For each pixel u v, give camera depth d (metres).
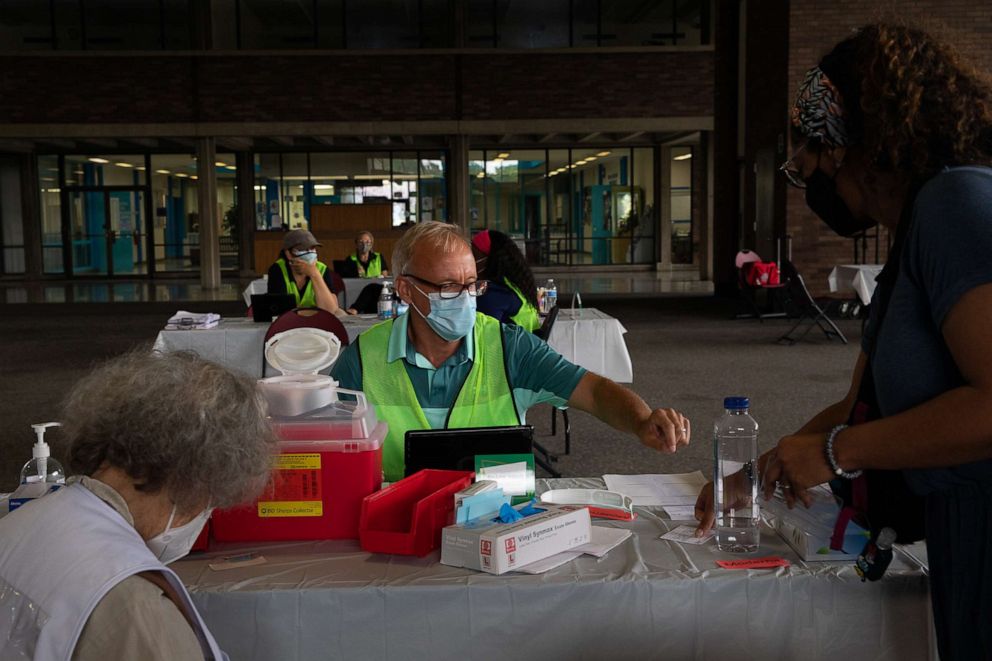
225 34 19.25
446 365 2.50
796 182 1.58
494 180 22.03
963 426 1.26
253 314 6.52
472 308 2.40
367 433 1.89
